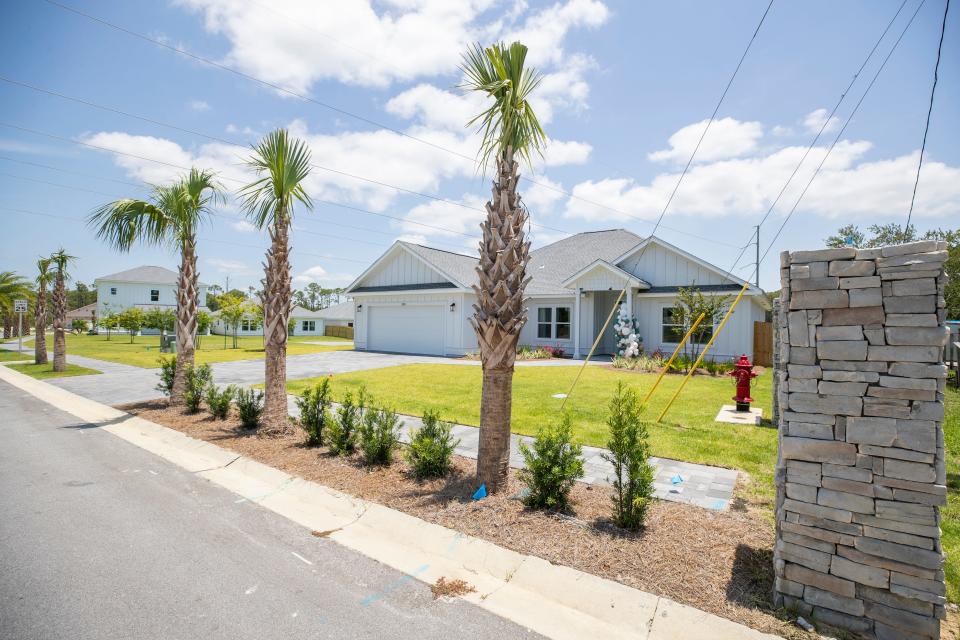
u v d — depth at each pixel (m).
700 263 18.62
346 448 6.61
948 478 5.69
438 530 4.38
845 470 3.01
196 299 10.41
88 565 3.85
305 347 32.50
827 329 3.09
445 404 10.38
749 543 3.99
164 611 3.25
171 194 9.91
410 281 23.84
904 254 2.88
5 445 7.54
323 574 3.78
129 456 6.97
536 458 4.91
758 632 2.93
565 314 22.59
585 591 3.40
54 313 17.14
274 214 7.84
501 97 5.21
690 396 11.48
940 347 2.78
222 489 5.68
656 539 4.05
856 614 2.95
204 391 10.48
